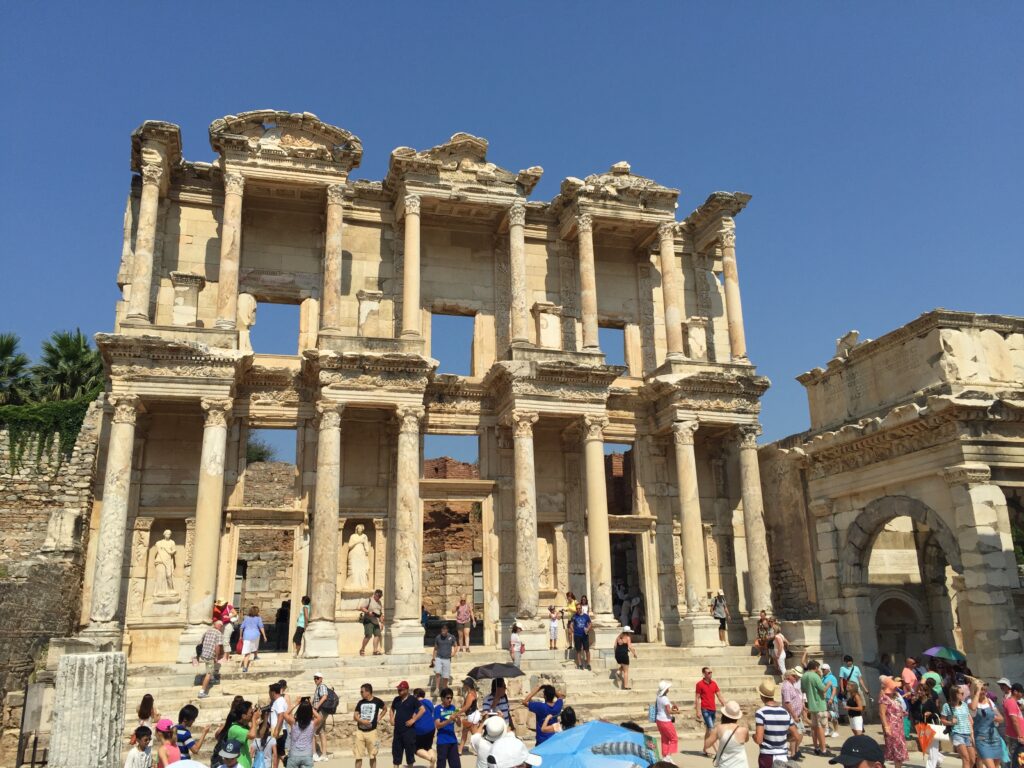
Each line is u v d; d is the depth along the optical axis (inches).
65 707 469.1
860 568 1115.3
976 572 919.7
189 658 1108.5
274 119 1366.9
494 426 1414.9
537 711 678.5
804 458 1195.9
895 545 1205.1
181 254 1385.3
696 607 1348.4
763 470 1464.1
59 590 1145.4
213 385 1208.2
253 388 1317.7
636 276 1603.1
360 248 1466.5
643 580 1444.4
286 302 1445.6
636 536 1518.2
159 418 1300.4
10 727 1001.5
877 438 1058.7
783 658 1135.6
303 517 1293.1
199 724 894.4
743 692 1099.9
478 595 1742.1
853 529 1117.1
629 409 1488.7
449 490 1364.4
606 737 434.9
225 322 1264.8
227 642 1136.2
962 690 724.7
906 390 1061.1
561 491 1446.9
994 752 694.5
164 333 1232.8
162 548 1257.4
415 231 1390.3
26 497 1275.8
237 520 1268.5
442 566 1758.1
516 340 1375.5
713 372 1437.0
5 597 1048.2
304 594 1273.4
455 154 1450.5
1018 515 1052.5
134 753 503.5
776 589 1406.3
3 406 1317.7
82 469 1272.1
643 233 1569.9
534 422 1327.5
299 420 1331.2
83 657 477.7
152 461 1283.2
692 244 1649.9
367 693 738.2
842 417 1179.9
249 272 1407.5
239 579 1750.7
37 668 1065.5
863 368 1143.0
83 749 464.4
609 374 1363.2
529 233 1557.6
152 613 1234.6
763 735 573.6
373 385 1267.2
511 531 1378.0
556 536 1427.2
